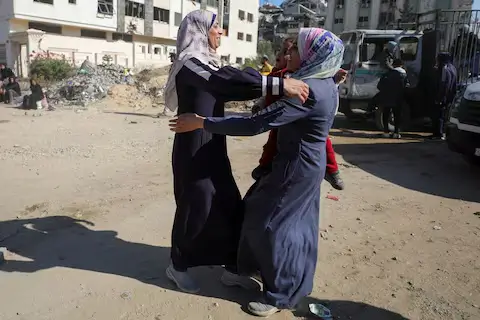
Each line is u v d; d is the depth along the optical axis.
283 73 3.33
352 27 56.34
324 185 6.06
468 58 11.26
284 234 2.81
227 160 3.15
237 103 14.80
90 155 7.52
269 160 3.12
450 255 3.95
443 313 3.06
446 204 5.38
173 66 2.98
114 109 14.59
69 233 4.25
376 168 7.16
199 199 3.02
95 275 3.45
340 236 4.32
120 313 2.95
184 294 3.21
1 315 2.90
